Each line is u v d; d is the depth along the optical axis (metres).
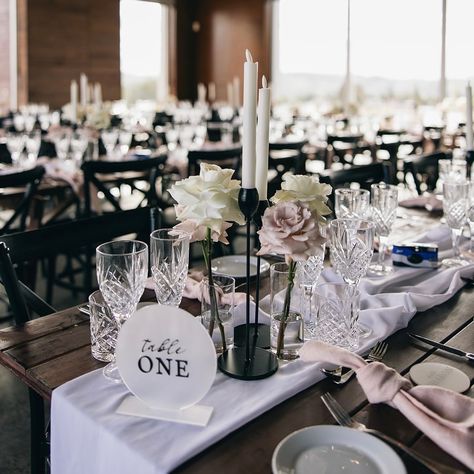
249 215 1.05
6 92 9.91
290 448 0.84
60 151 4.24
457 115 8.16
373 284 1.52
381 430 0.92
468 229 2.01
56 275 3.81
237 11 11.81
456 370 1.09
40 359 1.14
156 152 4.73
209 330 1.14
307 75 11.36
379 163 2.83
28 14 9.76
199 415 0.94
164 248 1.21
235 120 8.14
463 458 0.84
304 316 1.24
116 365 1.07
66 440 1.00
